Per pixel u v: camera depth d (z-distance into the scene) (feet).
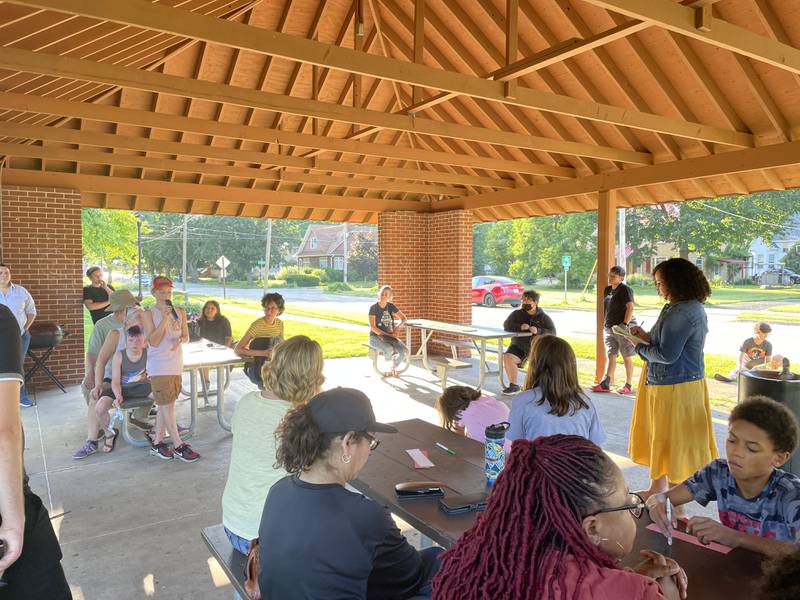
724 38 13.76
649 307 81.71
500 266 138.21
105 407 18.61
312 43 14.24
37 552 6.38
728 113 22.54
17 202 28.45
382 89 31.94
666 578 5.13
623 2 12.14
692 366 12.07
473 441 11.37
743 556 6.49
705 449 12.18
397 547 6.18
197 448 19.54
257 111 29.48
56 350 29.48
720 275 114.21
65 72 14.70
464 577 3.98
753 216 99.14
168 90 16.51
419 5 16.21
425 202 40.55
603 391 28.07
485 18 24.20
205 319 26.71
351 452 6.06
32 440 20.61
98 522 14.10
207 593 11.10
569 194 31.12
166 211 34.78
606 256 29.25
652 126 20.33
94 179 30.27
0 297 24.26
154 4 12.07
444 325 32.07
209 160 32.45
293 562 5.63
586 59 23.81
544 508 3.84
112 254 82.99
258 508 8.52
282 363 8.84
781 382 14.42
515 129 29.89
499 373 28.58
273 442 8.54
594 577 3.63
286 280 166.09
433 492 8.52
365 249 179.32
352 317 68.54
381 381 30.94
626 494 4.08
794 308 74.28
